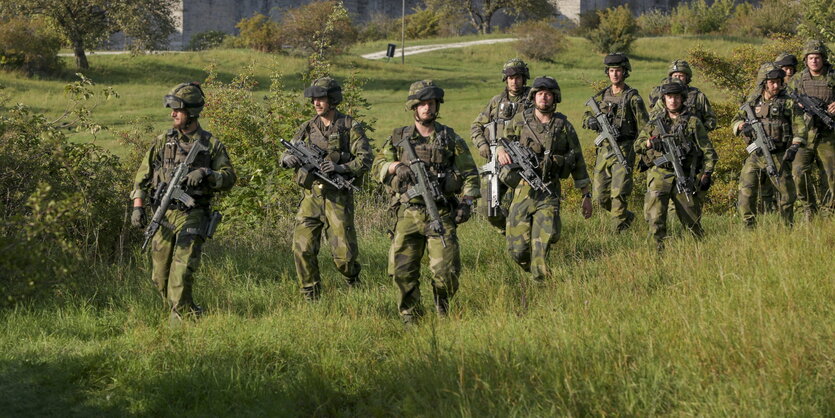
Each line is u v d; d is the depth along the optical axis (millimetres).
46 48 76062
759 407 6617
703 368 7496
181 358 9297
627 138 15727
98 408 8273
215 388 8570
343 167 11672
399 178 10328
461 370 7688
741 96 26578
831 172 14867
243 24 100625
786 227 13094
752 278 10023
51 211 8812
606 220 16812
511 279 12703
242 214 17609
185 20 132250
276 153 18703
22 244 8836
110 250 15430
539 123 11719
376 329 10344
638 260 12328
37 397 8375
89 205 14836
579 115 54688
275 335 9922
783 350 7516
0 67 74312
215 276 13617
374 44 120500
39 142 14891
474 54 105562
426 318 10508
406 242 10469
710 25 124812
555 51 101438
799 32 36406
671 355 7793
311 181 11805
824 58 14836
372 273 13711
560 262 13602
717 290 9945
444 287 10336
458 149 10445
